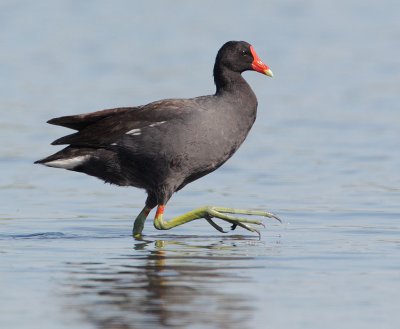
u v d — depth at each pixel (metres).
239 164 20.80
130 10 47.28
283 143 23.09
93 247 13.02
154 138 14.05
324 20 44.41
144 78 32.47
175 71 33.78
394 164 20.45
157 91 30.00
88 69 34.31
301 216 15.56
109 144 14.19
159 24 43.75
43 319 9.19
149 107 14.25
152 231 14.66
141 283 10.62
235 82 14.63
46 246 13.02
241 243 13.38
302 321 9.20
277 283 10.66
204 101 14.36
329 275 11.07
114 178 14.65
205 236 14.12
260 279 10.85
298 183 18.70
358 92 29.97
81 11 46.78
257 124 25.55
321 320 9.23
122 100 28.55
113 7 47.88
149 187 14.51
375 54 36.88
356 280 10.81
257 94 30.14
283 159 21.25
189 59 36.19
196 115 14.05
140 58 36.47
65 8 47.38
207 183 18.92
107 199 17.38
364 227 14.51
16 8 46.94
